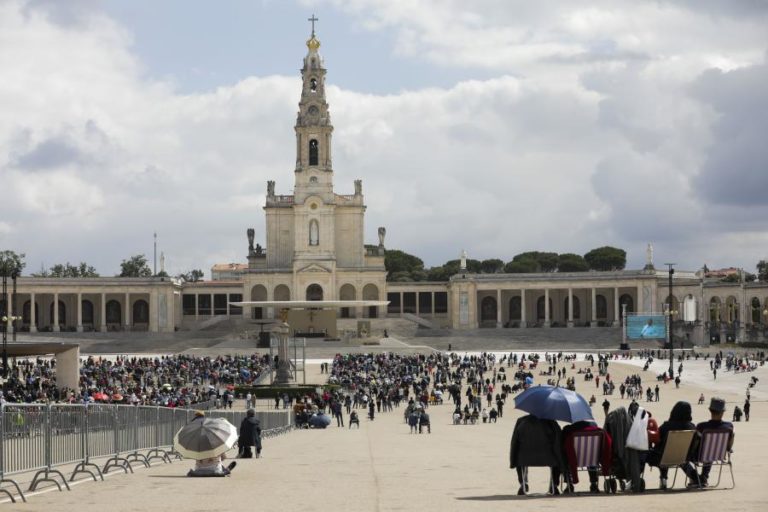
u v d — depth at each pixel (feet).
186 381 319.27
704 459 79.92
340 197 569.64
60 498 77.10
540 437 77.30
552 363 394.32
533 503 70.54
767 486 80.89
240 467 105.29
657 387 284.20
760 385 325.01
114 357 451.53
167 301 546.67
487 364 386.52
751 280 646.74
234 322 540.52
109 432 103.09
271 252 570.87
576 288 554.05
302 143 560.61
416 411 201.87
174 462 118.11
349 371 352.49
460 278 550.77
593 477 78.38
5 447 80.64
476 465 107.04
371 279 556.92
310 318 485.15
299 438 176.04
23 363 353.51
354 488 81.76
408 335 519.60
